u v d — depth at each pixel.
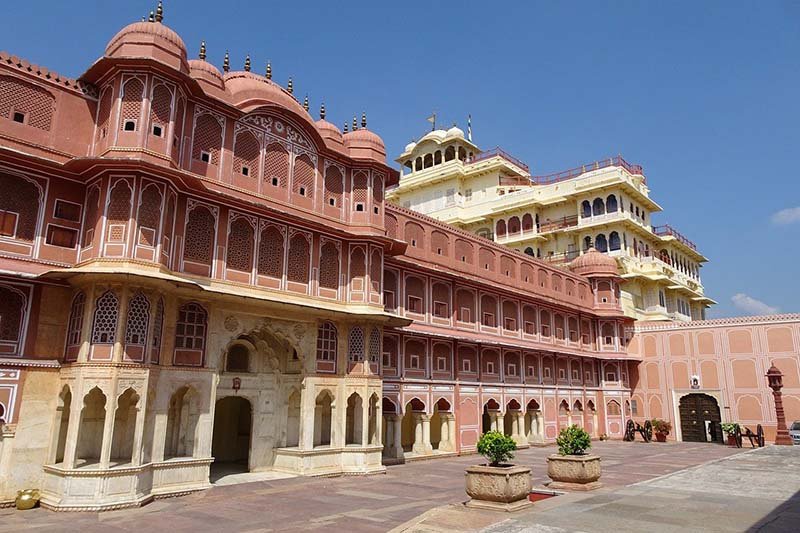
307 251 16.47
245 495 12.46
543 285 29.52
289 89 17.86
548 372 28.67
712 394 30.25
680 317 39.31
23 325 11.71
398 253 19.09
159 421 12.30
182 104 13.84
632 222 34.56
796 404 27.97
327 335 16.48
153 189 12.53
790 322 28.72
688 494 11.49
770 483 13.32
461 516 9.33
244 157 15.32
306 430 15.34
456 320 23.42
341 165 17.97
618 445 27.75
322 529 9.30
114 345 11.43
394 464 19.05
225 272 14.36
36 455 11.43
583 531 8.08
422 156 41.50
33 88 12.52
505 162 38.19
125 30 13.27
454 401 22.47
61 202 12.59
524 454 22.55
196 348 13.49
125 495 11.06
